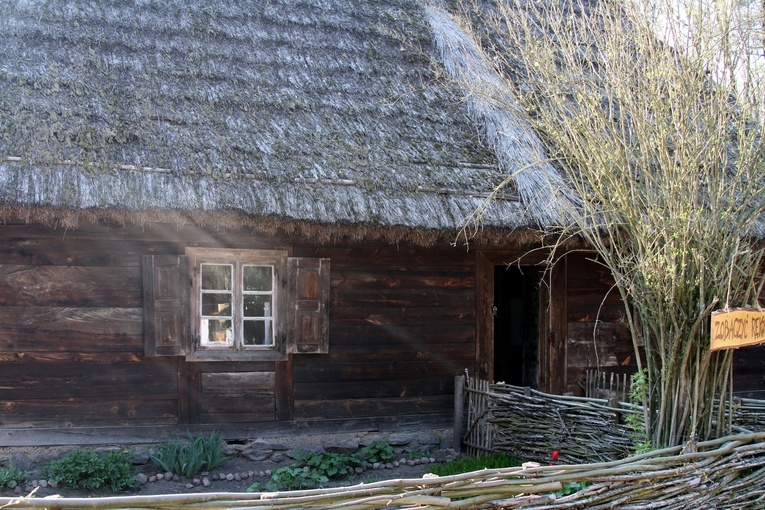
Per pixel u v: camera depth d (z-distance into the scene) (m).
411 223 6.86
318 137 7.48
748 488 4.68
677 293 4.46
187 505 3.52
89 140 6.56
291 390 7.53
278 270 7.48
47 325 6.84
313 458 7.12
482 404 7.38
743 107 4.73
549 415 6.58
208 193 6.47
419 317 7.99
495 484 4.02
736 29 4.77
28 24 7.60
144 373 7.10
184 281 7.14
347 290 7.74
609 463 4.31
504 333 11.16
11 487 6.26
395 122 8.02
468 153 7.94
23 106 6.67
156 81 7.51
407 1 10.02
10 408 6.71
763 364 9.50
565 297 8.59
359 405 7.75
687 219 4.33
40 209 5.98
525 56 6.02
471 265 8.22
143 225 6.50
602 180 4.91
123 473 6.45
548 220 7.17
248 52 8.25
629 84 4.88
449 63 9.00
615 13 5.45
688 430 4.62
